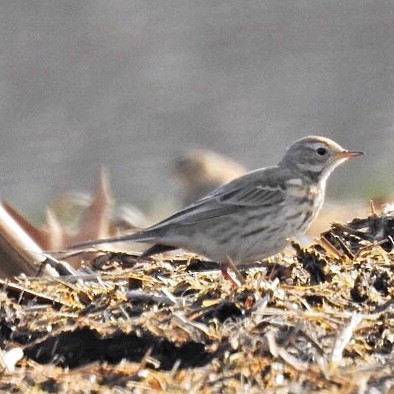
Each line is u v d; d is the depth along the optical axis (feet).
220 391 26.73
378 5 113.50
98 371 28.35
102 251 39.52
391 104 99.60
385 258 35.35
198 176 70.38
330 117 98.17
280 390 26.48
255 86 101.24
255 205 41.24
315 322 29.89
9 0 109.91
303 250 35.19
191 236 40.55
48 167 90.22
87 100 99.86
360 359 28.53
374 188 73.67
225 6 111.04
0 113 98.43
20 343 30.94
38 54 104.37
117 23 108.17
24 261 36.88
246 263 41.37
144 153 92.12
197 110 98.17
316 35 109.40
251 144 93.91
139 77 102.27
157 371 28.35
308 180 43.47
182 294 33.09
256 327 29.58
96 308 32.07
